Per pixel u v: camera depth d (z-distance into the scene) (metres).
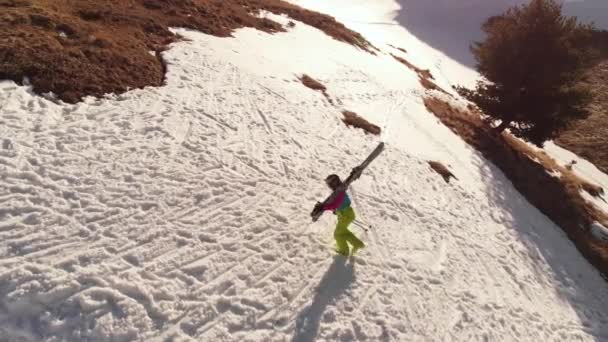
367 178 11.23
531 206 15.16
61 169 7.43
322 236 8.21
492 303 8.81
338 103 15.38
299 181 9.69
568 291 11.02
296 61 17.56
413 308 7.55
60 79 9.60
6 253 5.77
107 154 8.14
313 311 6.62
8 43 9.88
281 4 28.16
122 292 5.75
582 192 19.50
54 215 6.54
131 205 7.21
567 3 60.06
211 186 8.34
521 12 20.73
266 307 6.38
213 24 17.28
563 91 19.31
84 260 6.01
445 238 10.25
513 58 19.86
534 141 20.42
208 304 6.05
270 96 13.09
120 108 9.64
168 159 8.59
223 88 12.28
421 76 28.22
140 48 12.66
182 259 6.58
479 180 14.80
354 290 7.29
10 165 7.13
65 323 5.23
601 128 32.16
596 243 14.89
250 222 7.83
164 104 10.38
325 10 46.62
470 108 25.81
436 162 14.20
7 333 4.97
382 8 57.53
